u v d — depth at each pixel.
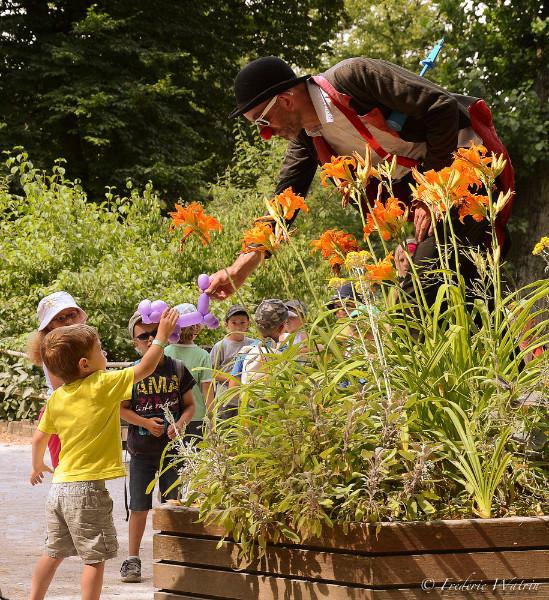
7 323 13.98
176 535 2.77
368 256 2.74
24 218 14.88
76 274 13.36
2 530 6.31
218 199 19.16
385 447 2.51
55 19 26.25
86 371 4.06
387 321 2.75
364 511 2.42
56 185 15.37
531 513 2.60
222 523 2.61
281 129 3.58
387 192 3.70
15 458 10.69
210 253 14.07
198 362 5.85
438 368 2.75
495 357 2.59
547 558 2.45
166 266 14.05
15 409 13.77
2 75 25.14
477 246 3.35
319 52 29.75
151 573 5.22
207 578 2.67
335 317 3.13
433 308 2.80
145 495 5.15
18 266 14.26
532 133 18.81
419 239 3.30
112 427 4.02
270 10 28.64
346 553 2.41
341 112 3.44
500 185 3.52
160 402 5.33
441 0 19.94
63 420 4.00
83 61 24.33
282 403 2.62
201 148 27.77
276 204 2.94
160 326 4.08
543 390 2.65
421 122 3.45
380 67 3.38
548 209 19.27
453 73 20.02
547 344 2.84
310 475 2.43
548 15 19.80
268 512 2.54
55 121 24.75
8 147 24.20
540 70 19.92
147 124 25.16
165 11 26.53
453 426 2.67
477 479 2.54
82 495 3.91
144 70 25.88
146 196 15.57
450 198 2.81
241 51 28.09
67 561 5.49
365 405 2.59
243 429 2.72
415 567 2.37
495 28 20.16
